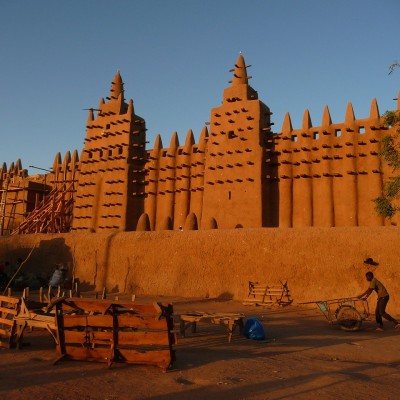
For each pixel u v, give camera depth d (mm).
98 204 38469
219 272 19297
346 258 16656
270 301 17281
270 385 6082
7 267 27969
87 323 7434
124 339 7234
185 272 20156
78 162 44344
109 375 6539
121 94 40344
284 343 9773
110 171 38281
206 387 5969
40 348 8539
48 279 24266
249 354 8367
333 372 6941
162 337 7055
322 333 11453
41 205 43188
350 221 27844
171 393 5660
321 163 29719
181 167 35781
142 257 21703
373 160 27781
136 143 38562
